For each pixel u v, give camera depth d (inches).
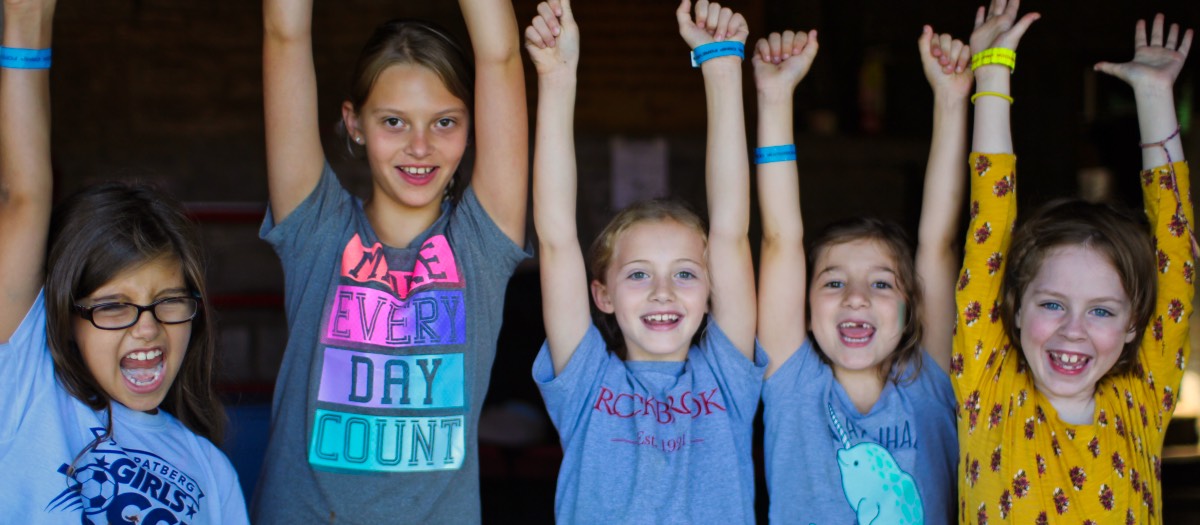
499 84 97.6
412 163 97.8
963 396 97.6
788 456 102.8
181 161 258.8
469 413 97.0
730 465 98.9
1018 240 98.1
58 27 256.4
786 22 266.5
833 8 268.1
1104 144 263.6
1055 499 93.4
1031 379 97.4
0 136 82.4
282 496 94.3
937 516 101.9
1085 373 93.9
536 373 101.7
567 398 100.9
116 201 84.7
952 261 106.9
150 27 258.2
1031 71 263.0
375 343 95.7
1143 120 101.6
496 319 100.2
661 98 273.0
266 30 93.9
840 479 100.8
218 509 87.9
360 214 100.7
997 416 96.2
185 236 86.9
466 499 96.7
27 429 80.3
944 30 266.5
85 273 82.0
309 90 95.6
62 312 82.1
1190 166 245.6
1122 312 94.2
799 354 105.0
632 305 101.4
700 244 103.7
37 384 81.7
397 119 97.8
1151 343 98.1
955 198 105.9
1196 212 242.4
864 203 261.1
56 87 256.8
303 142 95.7
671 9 271.0
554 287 101.2
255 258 229.5
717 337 103.3
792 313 104.6
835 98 271.6
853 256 105.8
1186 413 200.5
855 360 103.9
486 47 96.7
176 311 86.2
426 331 96.5
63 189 250.8
